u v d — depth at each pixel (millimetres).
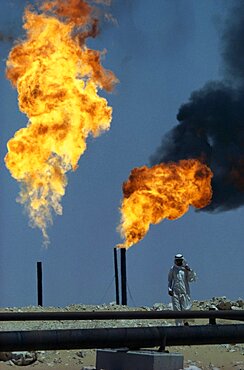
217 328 32719
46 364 44344
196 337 32531
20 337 30266
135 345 31953
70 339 30891
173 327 32375
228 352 47594
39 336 30469
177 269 56719
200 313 31719
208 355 46688
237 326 33094
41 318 29688
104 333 31391
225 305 60969
